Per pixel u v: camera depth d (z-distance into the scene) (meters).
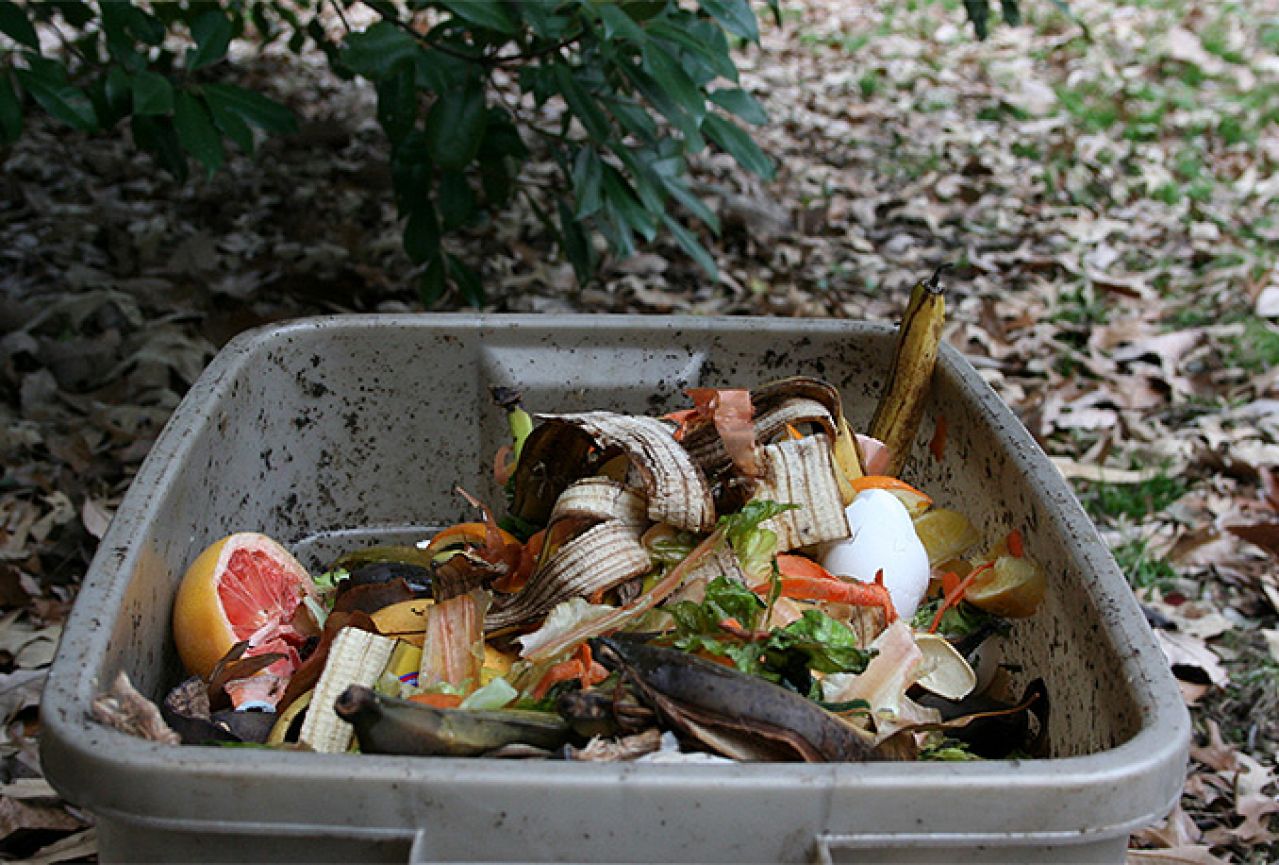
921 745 1.30
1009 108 5.95
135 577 1.31
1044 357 3.77
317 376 1.96
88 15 2.93
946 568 1.65
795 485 1.50
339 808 0.95
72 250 4.08
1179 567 2.88
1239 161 5.41
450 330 1.99
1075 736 1.29
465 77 2.65
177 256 3.99
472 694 1.23
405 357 1.99
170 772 0.95
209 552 1.52
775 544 1.41
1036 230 4.67
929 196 4.97
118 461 3.07
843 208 4.80
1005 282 4.29
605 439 1.46
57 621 2.54
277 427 1.92
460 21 2.79
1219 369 3.73
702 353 2.03
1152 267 4.39
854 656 1.21
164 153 3.14
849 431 1.72
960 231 4.68
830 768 0.97
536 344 2.01
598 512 1.43
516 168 3.85
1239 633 2.71
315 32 3.51
